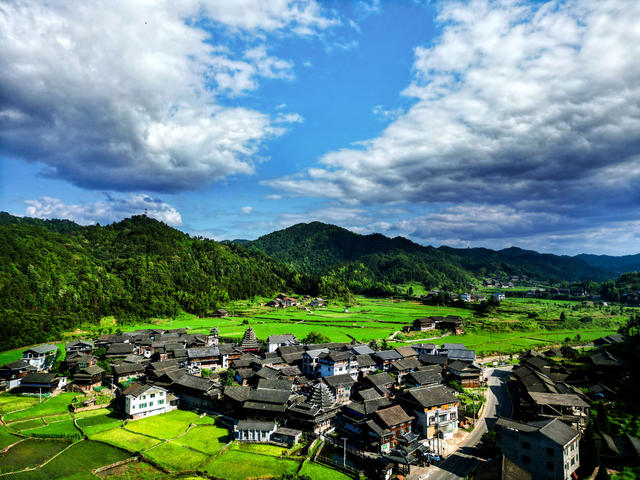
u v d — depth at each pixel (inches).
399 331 7436.0
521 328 7780.5
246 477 2578.7
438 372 4500.5
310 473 2625.5
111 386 4461.1
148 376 4606.3
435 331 7564.0
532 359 4894.2
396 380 4451.3
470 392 4311.0
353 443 3110.2
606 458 2598.4
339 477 2588.6
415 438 3016.7
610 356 4360.2
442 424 3262.8
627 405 3408.0
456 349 5349.4
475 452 2962.6
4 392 4229.8
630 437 2674.7
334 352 4648.1
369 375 4168.3
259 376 4456.2
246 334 5959.6
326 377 4119.1
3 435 3161.9
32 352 4852.4
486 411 3777.1
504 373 5059.1
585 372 4402.1
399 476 2588.6
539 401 3201.3
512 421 2765.7
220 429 3373.5
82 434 3201.3
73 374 4712.1
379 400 3390.7
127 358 4977.9
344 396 4057.6
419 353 5433.1
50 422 3442.4
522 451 2551.7
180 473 2623.0
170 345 5570.9
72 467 2687.0
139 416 3646.7
